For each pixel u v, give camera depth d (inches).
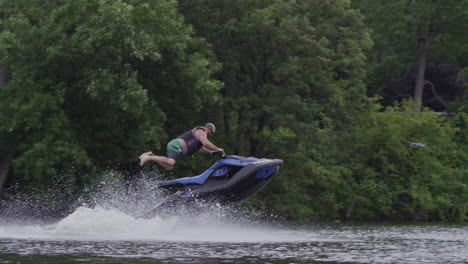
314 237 901.2
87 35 1326.3
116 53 1364.4
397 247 753.0
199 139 853.2
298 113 1678.2
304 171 1774.1
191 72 1477.6
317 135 1706.4
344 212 1974.7
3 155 1424.7
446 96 3368.6
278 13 1633.9
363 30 1754.4
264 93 1713.8
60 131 1337.4
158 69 1519.4
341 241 835.4
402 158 2009.1
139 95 1316.4
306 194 1931.6
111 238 743.1
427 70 3356.3
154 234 812.0
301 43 1656.0
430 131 2071.9
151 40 1349.7
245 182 841.5
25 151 1371.8
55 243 671.1
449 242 858.1
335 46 1742.1
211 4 1663.4
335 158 2011.6
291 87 1715.1
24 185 1471.5
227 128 1733.5
